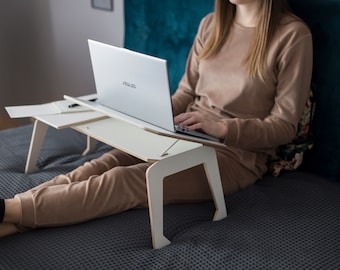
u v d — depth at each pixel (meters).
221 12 1.64
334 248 1.23
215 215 1.37
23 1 2.75
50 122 1.44
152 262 1.15
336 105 1.60
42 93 2.96
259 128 1.45
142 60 1.22
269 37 1.50
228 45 1.63
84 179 1.40
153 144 1.32
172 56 2.05
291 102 1.49
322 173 1.69
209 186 1.39
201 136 1.32
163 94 1.22
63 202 1.26
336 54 1.56
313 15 1.60
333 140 1.63
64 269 1.11
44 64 2.86
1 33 2.81
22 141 1.85
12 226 1.25
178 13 1.97
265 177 1.61
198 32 1.80
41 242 1.21
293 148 1.62
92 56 1.41
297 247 1.23
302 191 1.50
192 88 1.80
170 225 1.32
